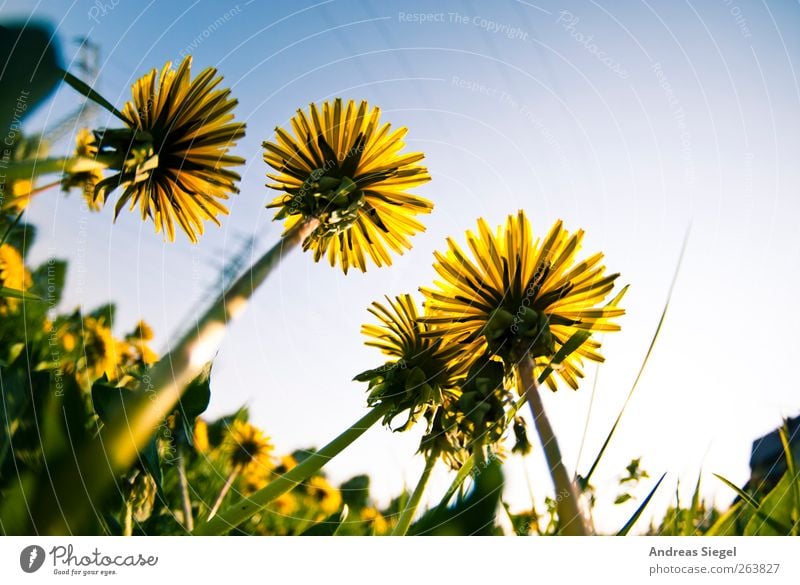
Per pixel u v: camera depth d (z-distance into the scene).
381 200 0.16
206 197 0.14
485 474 0.12
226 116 0.15
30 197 0.14
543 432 0.12
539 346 0.13
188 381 0.12
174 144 0.14
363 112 0.16
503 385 0.13
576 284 0.14
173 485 0.14
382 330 0.15
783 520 0.14
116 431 0.11
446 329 0.14
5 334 0.14
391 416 0.13
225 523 0.13
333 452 0.13
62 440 0.11
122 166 0.13
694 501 0.14
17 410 0.11
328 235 0.15
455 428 0.13
